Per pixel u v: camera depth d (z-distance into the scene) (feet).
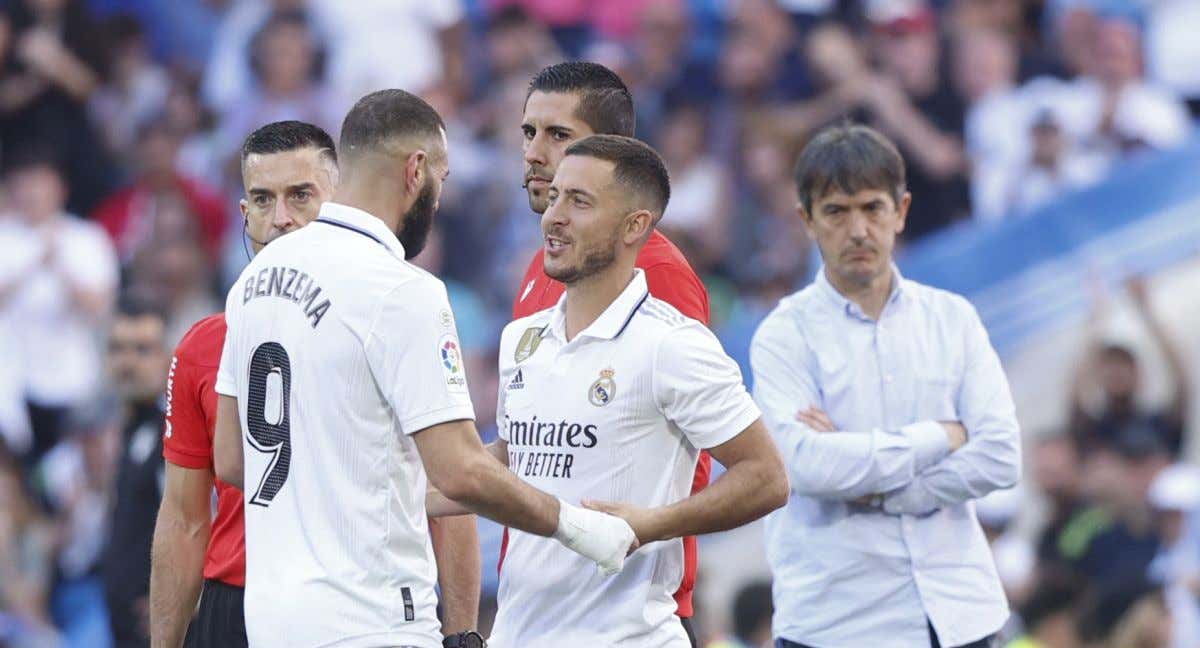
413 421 41.86
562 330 45.83
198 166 130.00
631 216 44.42
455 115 130.31
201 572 50.57
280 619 42.01
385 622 42.24
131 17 134.72
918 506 55.11
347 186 44.11
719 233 122.31
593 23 131.95
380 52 132.46
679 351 43.73
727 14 129.29
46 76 131.13
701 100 127.54
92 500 117.60
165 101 132.16
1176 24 126.00
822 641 56.13
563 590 44.91
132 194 129.80
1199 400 114.11
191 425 50.14
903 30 125.18
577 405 44.60
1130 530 105.50
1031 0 127.65
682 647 45.27
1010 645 85.46
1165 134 124.06
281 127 52.16
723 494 43.60
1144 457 107.86
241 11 134.10
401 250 43.73
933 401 55.83
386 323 42.19
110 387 120.37
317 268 43.19
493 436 117.50
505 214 126.11
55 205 126.11
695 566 48.47
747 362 115.96
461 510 49.32
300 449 42.83
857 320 56.59
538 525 42.06
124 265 124.67
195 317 124.16
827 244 55.98
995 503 107.14
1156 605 83.05
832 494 54.80
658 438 44.39
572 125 49.42
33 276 123.75
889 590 55.42
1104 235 117.60
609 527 42.45
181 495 50.26
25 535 115.65
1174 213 117.08
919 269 119.55
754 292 120.26
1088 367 114.62
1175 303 115.85
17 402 121.90
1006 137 122.52
